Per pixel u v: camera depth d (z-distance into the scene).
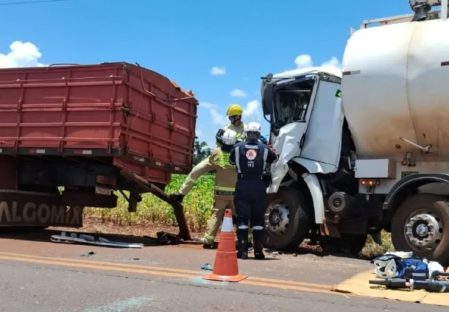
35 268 7.17
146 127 10.77
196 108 12.80
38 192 11.77
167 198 11.45
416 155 9.44
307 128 10.43
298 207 10.25
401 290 6.52
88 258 8.28
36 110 10.45
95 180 11.13
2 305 5.35
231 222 7.03
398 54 9.06
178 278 6.85
